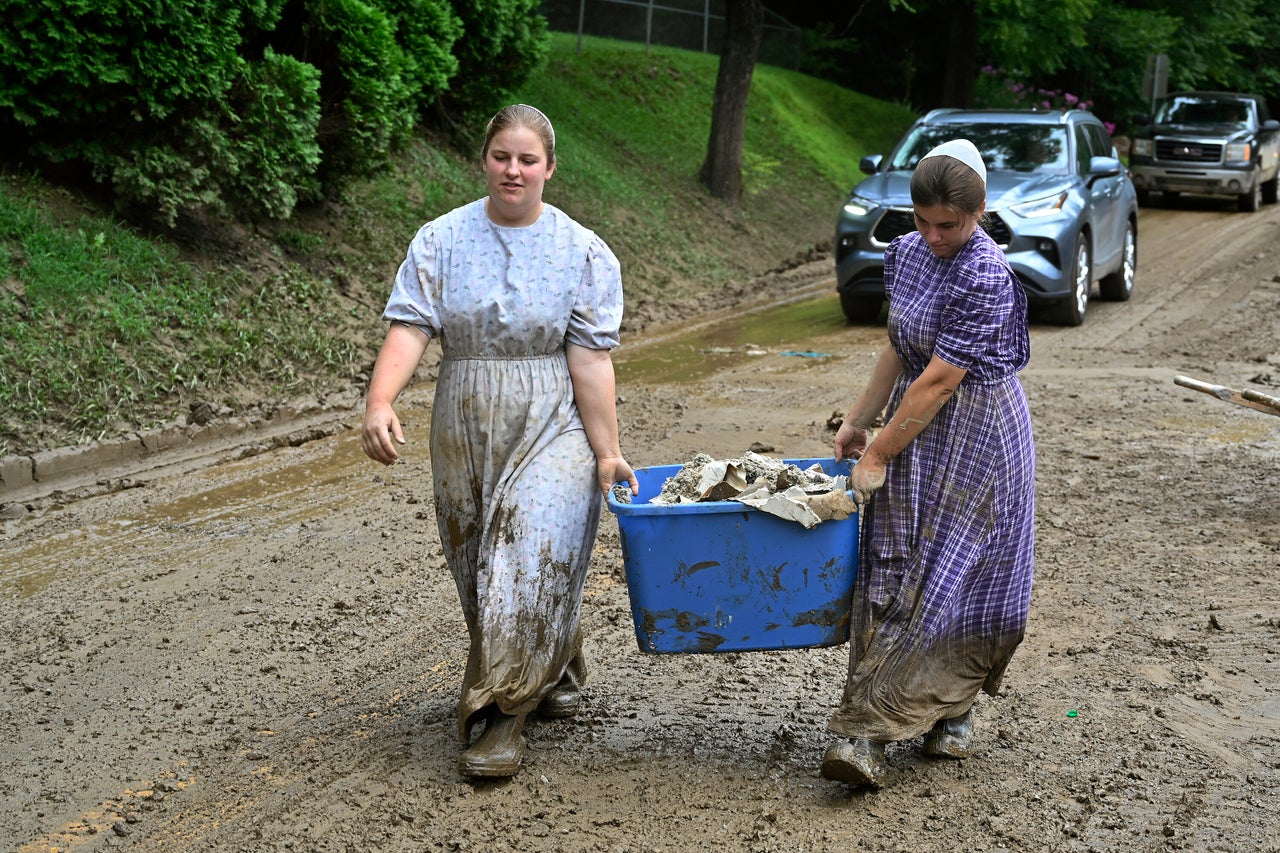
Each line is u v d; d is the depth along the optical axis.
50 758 3.98
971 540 3.62
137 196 9.63
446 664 4.71
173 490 7.05
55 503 6.77
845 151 26.34
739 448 7.81
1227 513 6.52
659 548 3.70
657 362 11.14
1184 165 23.77
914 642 3.62
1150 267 16.84
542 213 3.83
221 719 4.25
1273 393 9.34
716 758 3.94
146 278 9.27
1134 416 8.73
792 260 18.09
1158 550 5.94
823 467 4.12
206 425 8.06
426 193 13.80
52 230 9.06
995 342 3.57
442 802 3.66
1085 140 13.49
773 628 3.76
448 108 15.84
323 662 4.74
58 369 7.90
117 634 5.01
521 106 3.80
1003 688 4.45
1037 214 11.96
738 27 19.25
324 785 3.77
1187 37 33.06
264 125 10.23
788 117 25.61
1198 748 3.98
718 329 13.04
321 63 11.52
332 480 7.28
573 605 3.88
